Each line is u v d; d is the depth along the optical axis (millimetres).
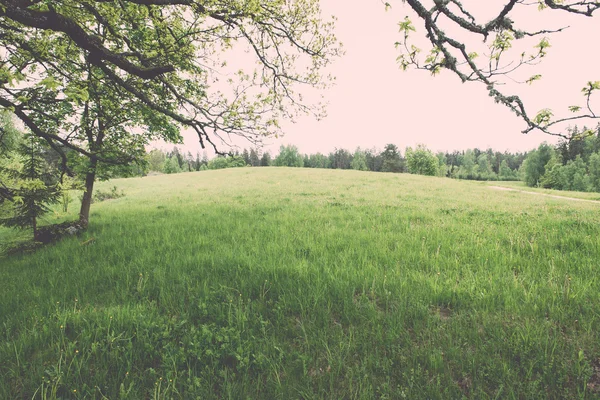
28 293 5105
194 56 6531
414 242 7297
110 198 29641
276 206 15000
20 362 3246
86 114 8719
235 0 5355
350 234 8336
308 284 4840
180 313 4238
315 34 6277
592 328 3457
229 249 7039
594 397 2533
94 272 6027
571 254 5938
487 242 7242
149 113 7543
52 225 10078
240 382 3004
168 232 9328
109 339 3471
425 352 3174
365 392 2682
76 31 4449
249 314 4125
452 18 2506
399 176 42656
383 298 4438
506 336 3381
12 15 3877
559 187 73062
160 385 2891
